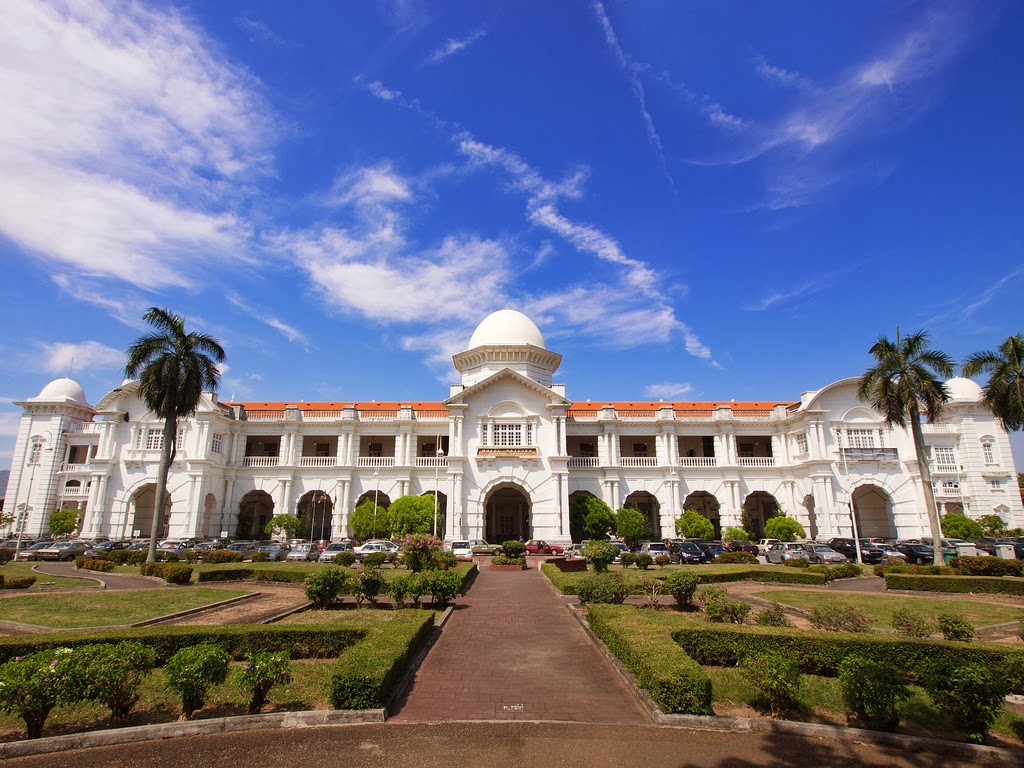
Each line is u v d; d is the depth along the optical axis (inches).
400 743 349.7
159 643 510.3
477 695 443.5
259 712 393.1
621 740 356.2
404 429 2276.1
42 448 2315.5
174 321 1462.8
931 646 484.4
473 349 2289.6
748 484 2204.7
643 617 588.4
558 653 569.3
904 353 1455.5
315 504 2367.1
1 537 2225.6
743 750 345.4
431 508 1945.1
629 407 2431.1
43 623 655.1
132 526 2132.1
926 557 1598.2
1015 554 1569.9
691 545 1633.9
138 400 2203.5
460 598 901.8
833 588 1103.6
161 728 360.5
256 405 2469.2
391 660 436.1
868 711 374.0
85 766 318.3
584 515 2009.1
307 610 771.4
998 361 1486.2
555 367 2400.3
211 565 1273.4
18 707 343.6
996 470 2172.7
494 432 2084.2
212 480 2128.4
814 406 2102.6
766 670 400.2
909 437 2110.0
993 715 366.9
